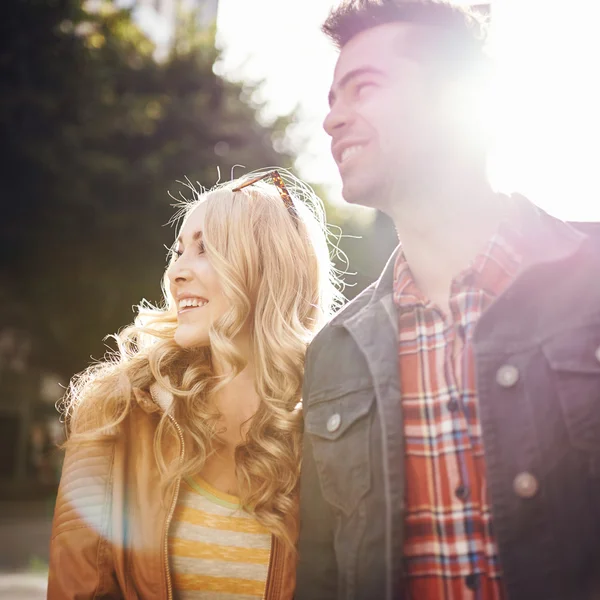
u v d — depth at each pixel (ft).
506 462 5.01
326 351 6.22
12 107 50.21
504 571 4.90
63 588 6.70
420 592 5.31
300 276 7.84
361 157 5.45
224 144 56.75
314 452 5.99
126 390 7.23
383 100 5.40
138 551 6.81
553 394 5.02
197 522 6.93
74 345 56.95
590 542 4.84
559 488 4.91
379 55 5.48
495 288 5.43
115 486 6.97
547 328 5.16
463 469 5.26
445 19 5.46
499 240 5.46
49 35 51.26
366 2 5.64
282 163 57.21
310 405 6.16
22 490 77.51
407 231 5.62
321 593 5.89
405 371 5.62
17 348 65.98
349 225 57.26
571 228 5.38
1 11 49.83
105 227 52.11
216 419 7.31
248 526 6.94
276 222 7.80
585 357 5.01
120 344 8.27
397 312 5.79
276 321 7.52
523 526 4.92
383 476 5.49
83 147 51.98
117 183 51.67
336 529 5.76
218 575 6.83
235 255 7.45
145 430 7.25
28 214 52.11
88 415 7.32
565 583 4.82
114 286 53.62
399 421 5.47
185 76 57.98
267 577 6.79
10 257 53.21
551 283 5.26
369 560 5.42
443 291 5.65
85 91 52.49
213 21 61.11
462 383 5.34
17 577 30.83
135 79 56.95
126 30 59.88
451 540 5.23
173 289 7.66
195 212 7.83
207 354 7.82
